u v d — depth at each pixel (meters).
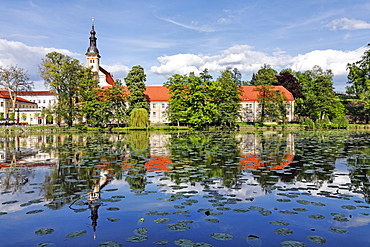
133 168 10.15
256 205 5.97
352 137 26.72
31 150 16.19
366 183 7.81
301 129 48.16
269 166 10.45
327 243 4.29
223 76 51.56
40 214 5.59
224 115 48.09
